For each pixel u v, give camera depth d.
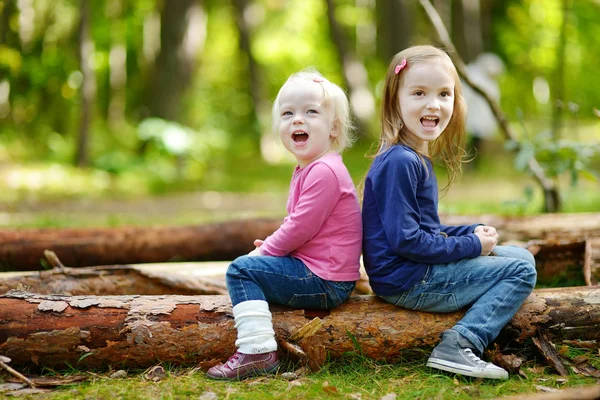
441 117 3.19
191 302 3.19
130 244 5.18
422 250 3.02
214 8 22.34
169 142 13.82
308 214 3.07
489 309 3.05
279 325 3.13
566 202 7.19
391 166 3.07
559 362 3.07
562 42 8.19
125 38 19.83
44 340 3.02
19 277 3.91
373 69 21.30
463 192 10.27
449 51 6.09
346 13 23.02
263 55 22.50
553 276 4.30
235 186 12.45
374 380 2.97
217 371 2.99
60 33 16.69
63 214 8.41
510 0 22.98
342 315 3.18
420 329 3.14
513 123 18.02
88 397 2.76
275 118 3.34
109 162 12.86
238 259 3.12
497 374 2.92
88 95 12.73
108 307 3.12
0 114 15.90
